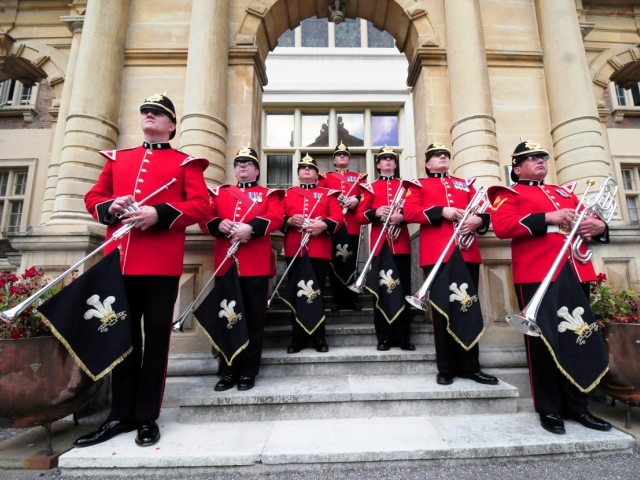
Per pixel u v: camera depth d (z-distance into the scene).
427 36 4.47
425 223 3.15
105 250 2.48
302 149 8.35
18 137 8.49
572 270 2.48
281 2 4.51
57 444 2.42
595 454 2.19
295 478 2.00
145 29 4.34
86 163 3.67
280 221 3.06
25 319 2.28
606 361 2.35
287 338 3.71
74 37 5.57
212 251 3.44
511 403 2.64
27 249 3.29
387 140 8.50
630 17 6.30
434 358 3.13
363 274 3.27
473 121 3.91
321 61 8.62
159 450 2.14
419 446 2.14
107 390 3.19
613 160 8.65
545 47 4.38
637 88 9.29
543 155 2.80
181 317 2.66
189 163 2.56
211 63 3.91
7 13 6.39
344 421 2.52
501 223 2.66
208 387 2.86
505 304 3.50
